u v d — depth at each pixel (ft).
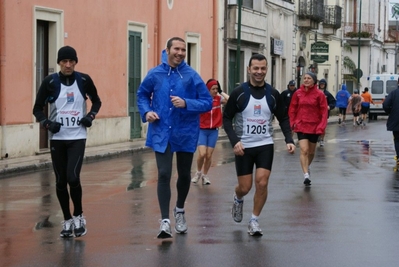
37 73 71.61
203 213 36.78
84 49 78.43
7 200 41.78
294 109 49.44
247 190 31.60
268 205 39.37
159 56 97.55
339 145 85.51
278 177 52.29
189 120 30.22
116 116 85.76
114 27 85.10
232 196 42.73
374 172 56.08
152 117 29.60
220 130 111.24
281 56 149.59
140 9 91.76
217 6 116.37
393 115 58.23
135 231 32.07
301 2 160.76
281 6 146.41
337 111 189.16
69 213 31.04
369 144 87.40
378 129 125.90
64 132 30.01
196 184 48.32
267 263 26.27
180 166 30.68
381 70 250.78
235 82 116.47
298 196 42.83
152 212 37.01
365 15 227.20
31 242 29.96
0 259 26.91
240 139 31.12
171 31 100.94
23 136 66.39
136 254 27.58
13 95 66.03
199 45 110.42
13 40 66.03
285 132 31.73
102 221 34.53
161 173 30.07
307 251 28.22
